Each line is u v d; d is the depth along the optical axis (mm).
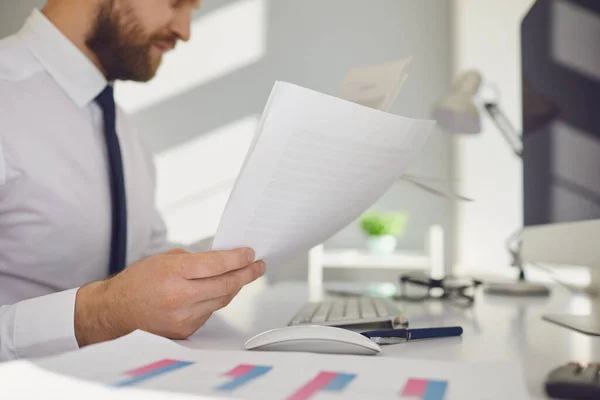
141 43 1062
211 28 2627
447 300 1126
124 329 527
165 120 2619
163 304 519
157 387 307
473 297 1059
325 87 2578
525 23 1107
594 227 667
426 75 2490
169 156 2607
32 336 531
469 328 680
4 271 934
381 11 2545
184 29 1089
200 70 2623
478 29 2426
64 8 1047
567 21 808
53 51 1002
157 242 1310
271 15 2611
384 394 311
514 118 2326
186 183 2596
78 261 973
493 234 2330
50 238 933
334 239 2490
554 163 889
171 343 432
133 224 1167
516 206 2305
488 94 2363
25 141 918
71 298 545
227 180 2590
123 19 1032
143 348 411
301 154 484
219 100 2613
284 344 473
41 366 350
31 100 955
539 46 985
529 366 440
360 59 2557
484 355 491
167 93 2627
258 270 574
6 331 535
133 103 2629
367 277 2418
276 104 441
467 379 347
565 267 1686
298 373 355
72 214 946
